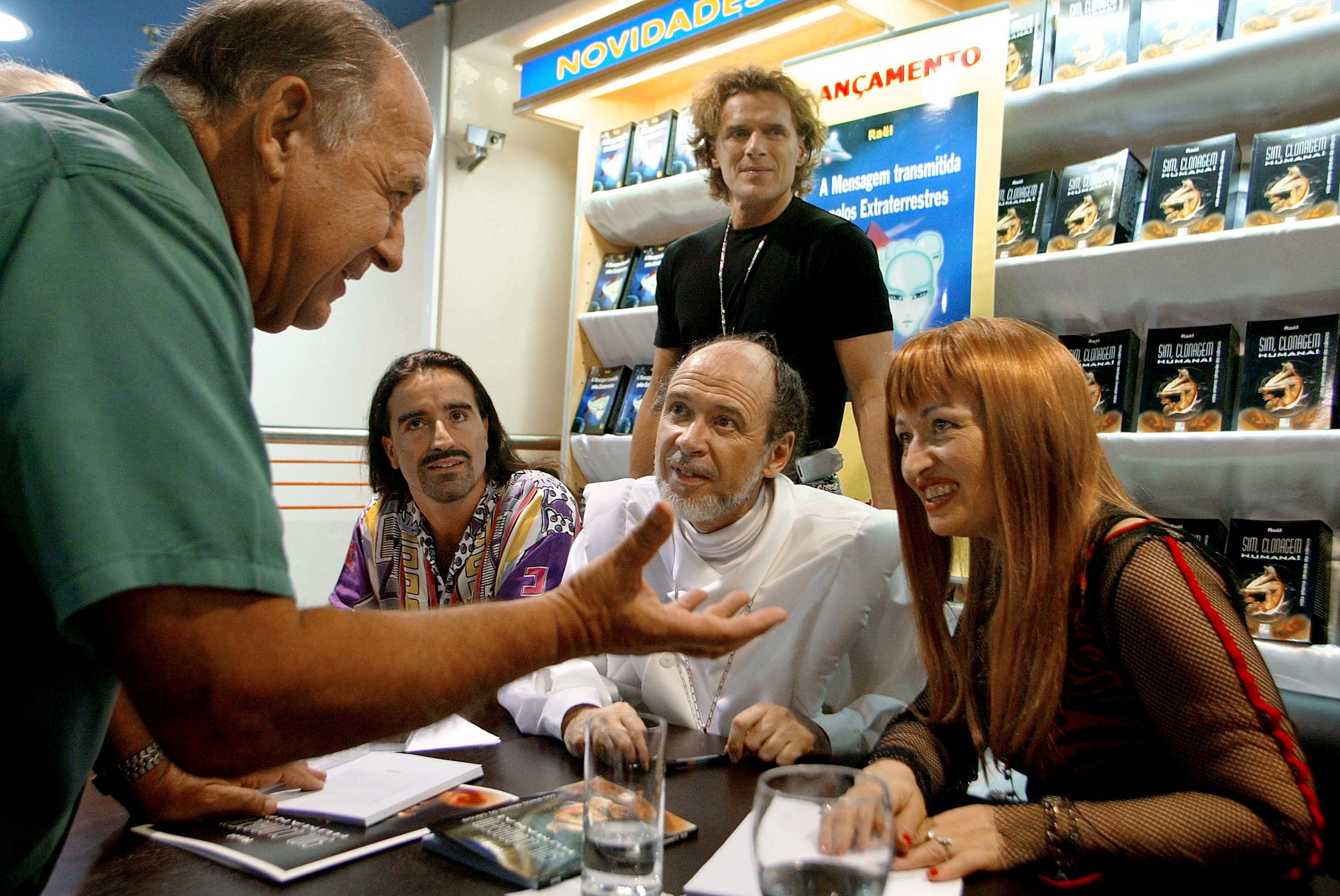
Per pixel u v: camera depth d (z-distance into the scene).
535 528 2.09
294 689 0.64
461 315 4.39
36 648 0.69
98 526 0.60
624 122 4.03
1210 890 0.96
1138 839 0.96
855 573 1.57
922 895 0.91
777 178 2.40
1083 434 1.16
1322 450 2.12
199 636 0.62
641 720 1.10
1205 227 2.36
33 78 1.44
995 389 1.16
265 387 5.37
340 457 3.73
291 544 3.62
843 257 2.32
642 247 3.84
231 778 0.67
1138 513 1.17
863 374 2.31
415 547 2.20
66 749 0.74
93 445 0.61
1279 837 0.96
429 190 4.37
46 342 0.62
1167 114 2.54
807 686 1.58
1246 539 2.27
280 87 0.80
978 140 2.62
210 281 0.72
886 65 2.78
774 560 1.59
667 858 0.97
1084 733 1.18
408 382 2.09
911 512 1.31
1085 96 2.57
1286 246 2.20
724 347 1.63
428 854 0.98
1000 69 2.60
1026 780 1.48
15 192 0.65
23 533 0.63
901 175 2.74
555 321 4.78
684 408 1.59
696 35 3.08
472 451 2.10
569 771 1.26
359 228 0.86
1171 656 1.04
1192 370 2.37
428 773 1.19
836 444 2.54
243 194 0.82
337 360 5.02
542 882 0.88
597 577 0.74
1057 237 2.59
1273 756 0.99
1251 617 2.18
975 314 2.60
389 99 0.86
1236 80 2.37
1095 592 1.12
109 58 5.24
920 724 1.30
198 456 0.63
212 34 0.81
